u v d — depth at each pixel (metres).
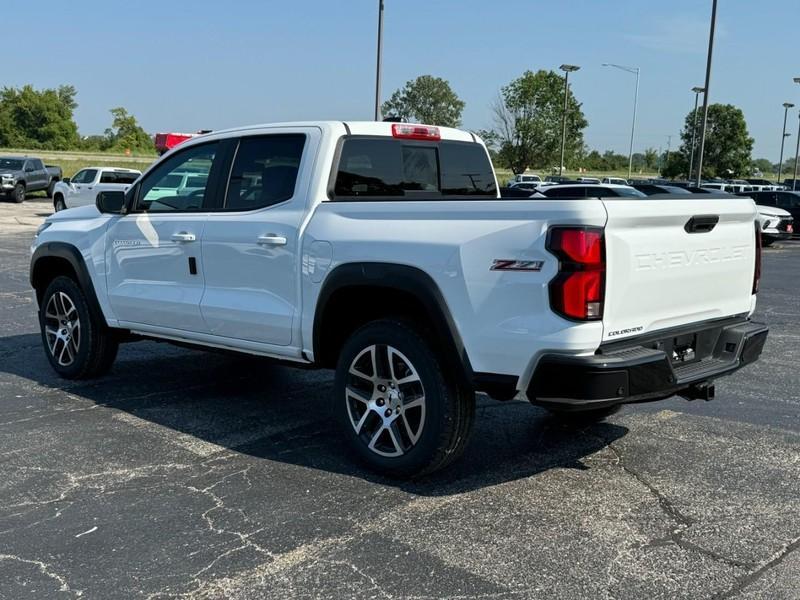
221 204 5.36
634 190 17.34
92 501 4.16
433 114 86.12
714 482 4.52
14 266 14.59
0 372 6.93
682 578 3.39
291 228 4.81
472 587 3.30
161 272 5.68
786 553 3.64
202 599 3.20
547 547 3.67
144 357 7.61
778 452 5.05
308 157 4.92
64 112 117.19
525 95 56.72
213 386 6.54
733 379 7.07
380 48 24.53
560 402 3.82
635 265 3.91
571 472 4.66
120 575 3.39
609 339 3.87
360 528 3.86
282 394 6.32
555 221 3.76
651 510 4.11
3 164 35.53
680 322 4.33
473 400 4.33
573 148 59.00
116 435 5.24
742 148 73.00
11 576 3.38
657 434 5.42
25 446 5.00
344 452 4.96
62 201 28.17
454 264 4.07
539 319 3.81
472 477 4.57
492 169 6.13
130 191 6.02
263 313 4.97
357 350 4.56
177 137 27.11
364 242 4.42
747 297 4.86
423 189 5.54
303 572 3.42
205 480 4.46
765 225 22.67
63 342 6.62
